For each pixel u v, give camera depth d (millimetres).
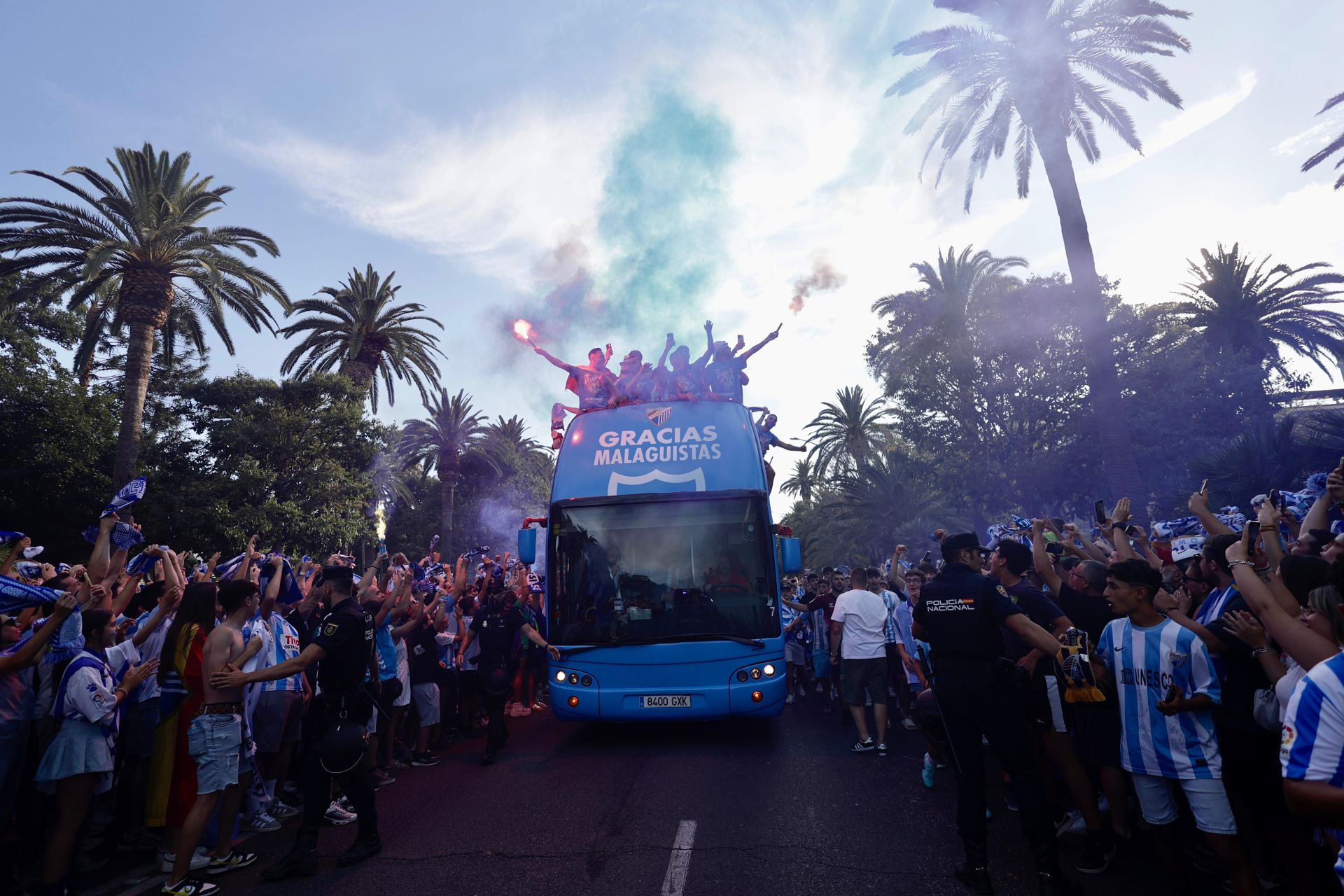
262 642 4941
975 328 30453
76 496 24484
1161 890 4113
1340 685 1989
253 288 25938
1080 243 20156
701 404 8953
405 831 5625
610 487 8492
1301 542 4398
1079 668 4062
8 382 22984
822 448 54344
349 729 4895
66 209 22125
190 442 29875
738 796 6207
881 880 4375
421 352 36000
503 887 4480
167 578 5543
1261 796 3637
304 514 29047
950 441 31328
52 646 4465
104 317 24188
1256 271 29109
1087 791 4465
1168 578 5883
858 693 7734
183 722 5035
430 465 48656
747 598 7941
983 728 4262
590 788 6645
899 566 10023
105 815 5480
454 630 9203
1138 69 19672
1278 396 29312
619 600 8039
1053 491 28891
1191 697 3596
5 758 4098
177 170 24562
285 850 5324
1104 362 19922
